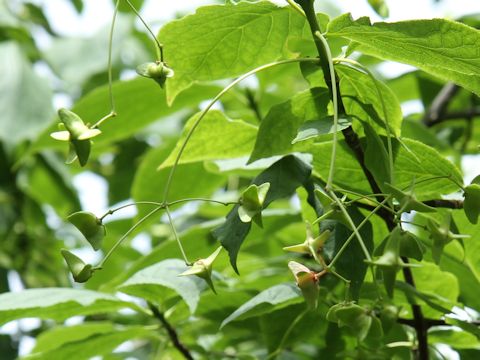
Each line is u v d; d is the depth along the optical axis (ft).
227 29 3.08
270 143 3.04
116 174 5.32
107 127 3.97
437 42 2.91
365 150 2.97
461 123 4.31
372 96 3.04
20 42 5.39
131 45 5.63
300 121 3.04
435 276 3.34
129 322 3.99
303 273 2.77
